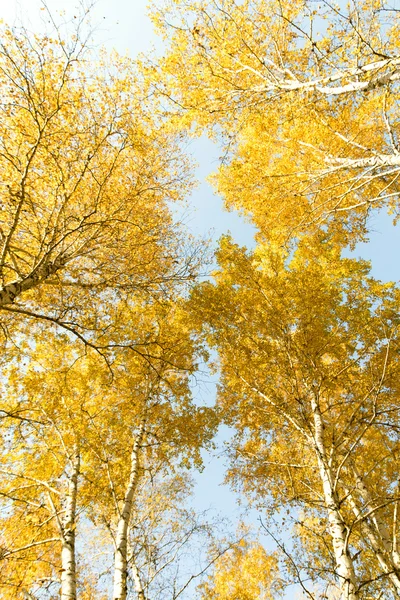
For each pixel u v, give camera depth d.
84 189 4.84
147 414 5.88
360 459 5.75
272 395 5.02
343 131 6.02
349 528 3.31
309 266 5.71
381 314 5.23
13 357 4.70
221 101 5.82
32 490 4.86
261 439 5.79
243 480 5.73
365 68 4.20
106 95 4.70
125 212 5.01
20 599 4.03
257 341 5.40
